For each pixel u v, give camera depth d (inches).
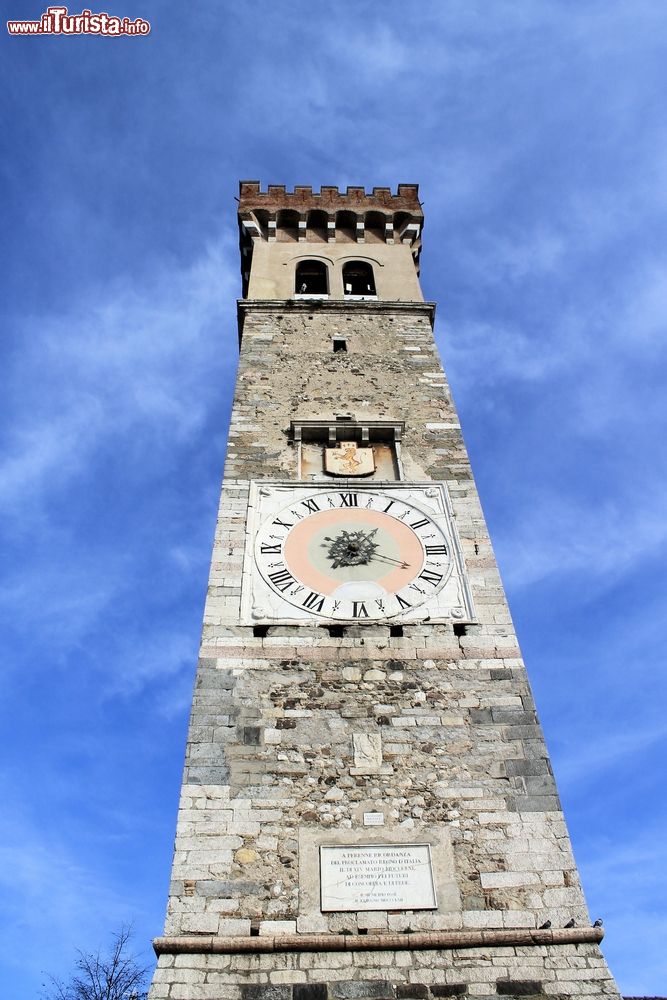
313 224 1347.2
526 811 558.9
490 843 541.6
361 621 679.1
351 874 524.4
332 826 547.8
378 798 564.1
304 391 957.8
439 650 658.8
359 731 602.2
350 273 1262.3
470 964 482.9
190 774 568.7
